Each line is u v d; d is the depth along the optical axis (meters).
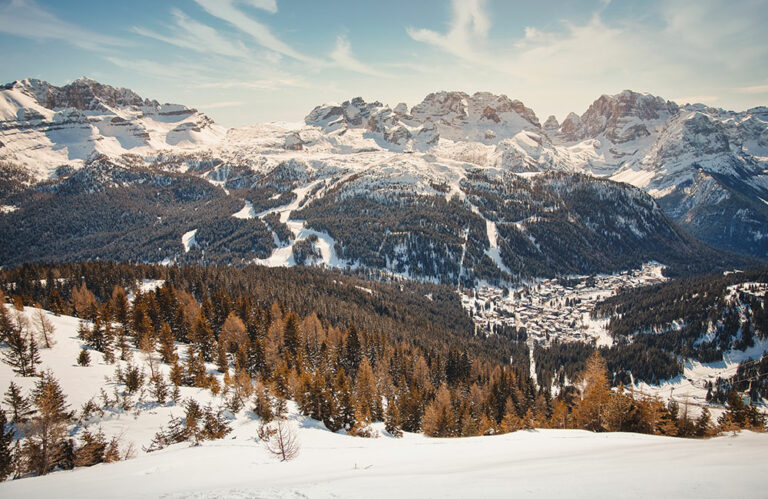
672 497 16.66
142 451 52.44
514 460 32.72
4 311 83.62
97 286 168.25
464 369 133.75
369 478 26.14
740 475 19.02
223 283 185.00
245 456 43.62
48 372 63.59
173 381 78.00
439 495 20.02
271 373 94.50
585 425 66.12
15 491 32.97
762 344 186.12
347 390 81.12
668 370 176.00
